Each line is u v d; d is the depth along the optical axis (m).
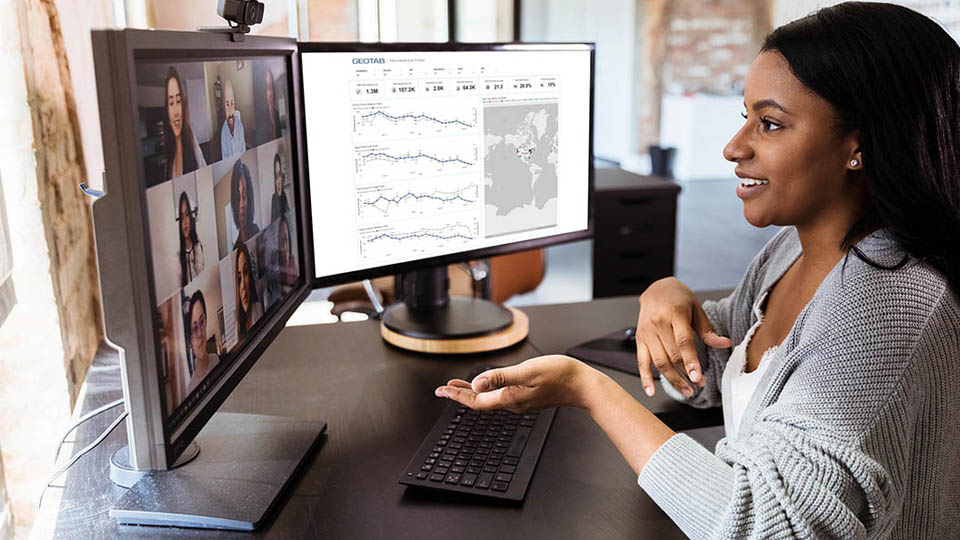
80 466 0.97
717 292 1.69
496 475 0.93
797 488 0.71
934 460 0.79
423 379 1.24
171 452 0.73
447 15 3.62
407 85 1.25
